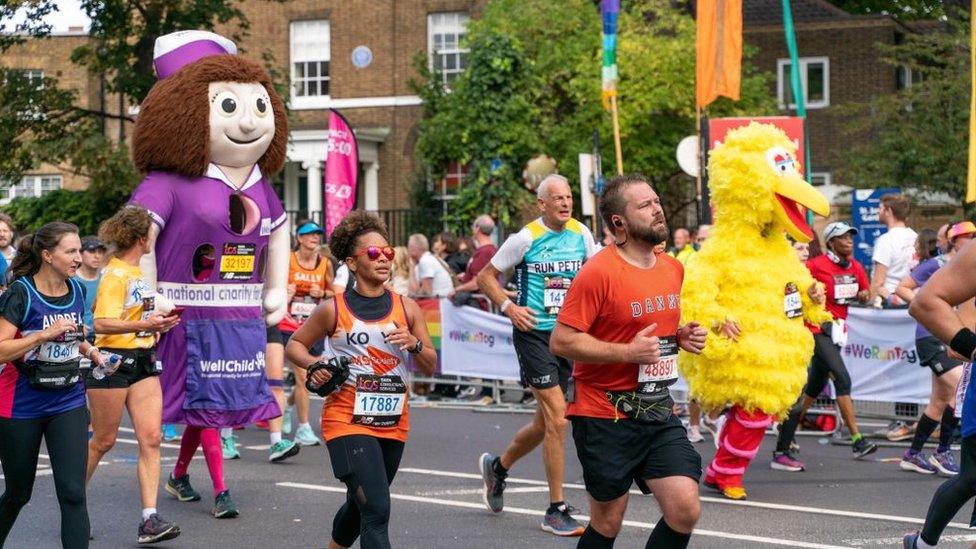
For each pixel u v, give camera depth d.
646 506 9.78
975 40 15.91
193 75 9.88
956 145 29.02
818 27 37.28
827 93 37.25
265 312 10.53
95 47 29.14
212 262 9.89
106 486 10.81
